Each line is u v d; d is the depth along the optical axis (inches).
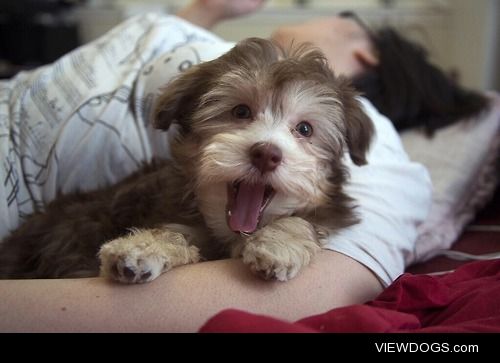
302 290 15.1
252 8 30.0
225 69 18.0
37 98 21.4
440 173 24.7
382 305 15.1
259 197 17.2
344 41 27.2
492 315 14.6
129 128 20.7
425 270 21.4
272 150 16.7
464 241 23.6
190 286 14.9
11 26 47.9
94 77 21.8
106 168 20.8
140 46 22.6
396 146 20.6
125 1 55.9
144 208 18.7
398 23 52.7
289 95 17.7
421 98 26.4
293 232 16.3
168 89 18.5
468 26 47.8
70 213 19.2
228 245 17.7
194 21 29.4
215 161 16.7
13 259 19.0
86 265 17.7
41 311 14.2
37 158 20.7
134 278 14.6
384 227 17.4
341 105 18.4
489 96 27.5
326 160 18.4
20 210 20.5
